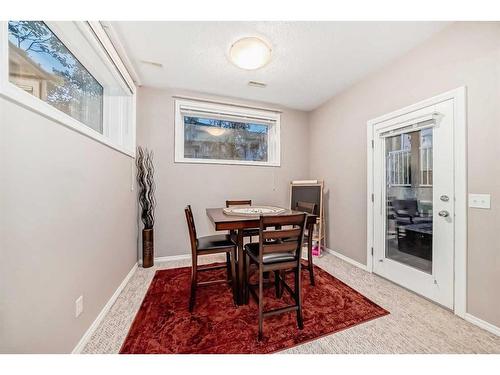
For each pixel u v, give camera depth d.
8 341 0.86
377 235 2.47
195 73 2.56
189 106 3.05
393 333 1.48
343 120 3.03
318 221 3.18
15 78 1.11
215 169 3.22
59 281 1.16
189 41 1.98
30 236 0.97
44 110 1.04
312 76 2.63
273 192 3.59
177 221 3.02
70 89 1.64
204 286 1.96
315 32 1.86
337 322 1.59
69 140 1.26
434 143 1.88
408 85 2.12
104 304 1.71
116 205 2.02
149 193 2.79
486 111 1.53
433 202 1.89
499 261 1.46
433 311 1.74
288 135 3.69
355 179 2.82
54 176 1.13
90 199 1.51
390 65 2.32
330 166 3.30
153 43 2.01
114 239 1.96
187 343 1.38
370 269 2.56
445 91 1.79
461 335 1.45
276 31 1.85
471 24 1.61
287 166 3.69
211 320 1.62
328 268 2.68
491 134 1.50
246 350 1.32
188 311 1.74
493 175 1.49
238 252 1.86
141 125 2.84
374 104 2.52
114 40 1.89
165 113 2.95
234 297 1.85
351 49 2.10
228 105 3.26
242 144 3.52
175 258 3.00
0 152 0.82
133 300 1.92
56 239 1.14
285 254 1.63
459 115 1.68
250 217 1.93
